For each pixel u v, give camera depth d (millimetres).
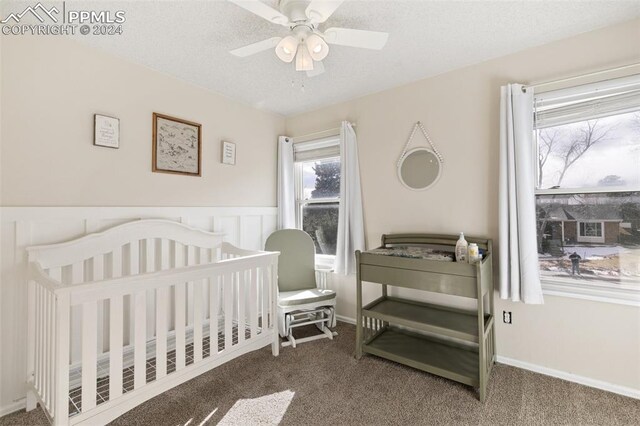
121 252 2213
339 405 1836
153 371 2191
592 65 1985
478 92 2408
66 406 1396
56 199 1954
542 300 2055
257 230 3334
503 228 2160
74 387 1992
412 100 2744
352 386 2035
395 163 2846
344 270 3039
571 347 2068
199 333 1947
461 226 2492
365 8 1751
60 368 1378
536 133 2225
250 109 3281
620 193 1987
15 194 1799
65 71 1996
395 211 2848
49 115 1927
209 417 1733
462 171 2484
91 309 1471
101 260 2100
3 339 1745
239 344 2207
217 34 2004
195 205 2756
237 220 3137
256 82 2736
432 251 2379
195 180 2760
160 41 2074
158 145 2488
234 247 2754
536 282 2061
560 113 2121
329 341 2732
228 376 2160
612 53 1929
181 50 2195
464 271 1976
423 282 2125
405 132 2785
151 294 2416
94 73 2129
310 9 1366
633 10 1787
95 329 1489
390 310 2479
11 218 1770
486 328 2023
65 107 1993
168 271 1773
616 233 1999
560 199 2176
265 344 2400
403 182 2781
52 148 1939
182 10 1759
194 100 2758
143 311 1669
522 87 2121
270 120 3508
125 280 1579
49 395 1505
